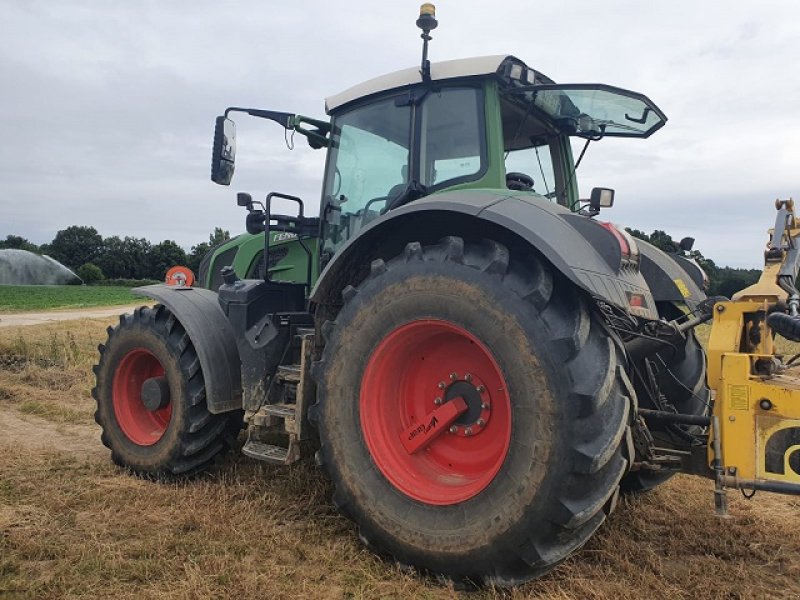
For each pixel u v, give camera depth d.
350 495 3.02
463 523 2.66
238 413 4.25
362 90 3.96
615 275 2.80
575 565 2.84
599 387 2.48
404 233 3.35
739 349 2.59
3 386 7.52
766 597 2.61
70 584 2.63
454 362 3.05
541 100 3.81
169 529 3.19
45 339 11.39
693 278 4.18
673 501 3.84
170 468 4.07
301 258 4.76
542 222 2.77
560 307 2.67
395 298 2.98
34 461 4.37
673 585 2.69
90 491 3.75
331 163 4.25
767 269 2.83
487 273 2.75
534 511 2.49
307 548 2.97
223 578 2.66
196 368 4.05
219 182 4.28
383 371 3.06
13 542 2.97
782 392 2.39
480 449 2.95
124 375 4.48
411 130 3.71
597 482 2.51
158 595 2.52
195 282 6.66
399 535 2.82
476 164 3.53
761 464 2.42
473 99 3.56
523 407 2.57
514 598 2.54
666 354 3.84
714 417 2.53
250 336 3.93
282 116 4.38
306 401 3.47
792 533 3.32
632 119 4.10
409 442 3.03
